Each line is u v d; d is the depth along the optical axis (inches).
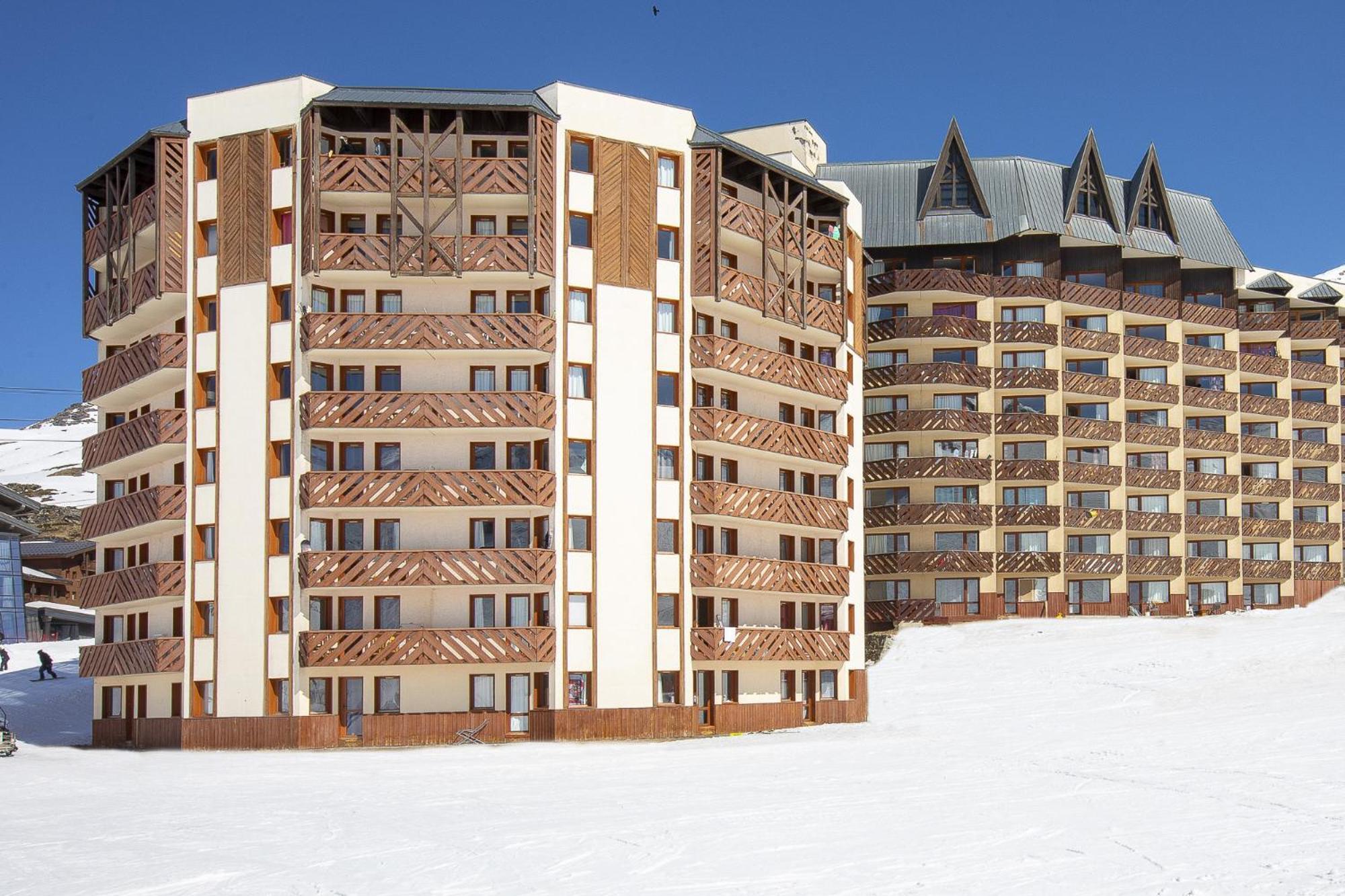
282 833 1096.2
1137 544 3767.2
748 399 2349.9
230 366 2085.4
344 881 900.0
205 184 2140.7
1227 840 1021.2
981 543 3462.1
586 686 2038.6
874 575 3479.3
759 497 2257.6
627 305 2126.0
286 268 2062.0
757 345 2365.9
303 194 2050.9
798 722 2327.8
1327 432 4210.1
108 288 2299.5
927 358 3521.2
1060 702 2454.5
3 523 3769.7
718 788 1386.6
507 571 2001.7
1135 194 3774.6
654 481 2116.1
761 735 2139.5
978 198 3585.1
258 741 2001.7
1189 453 3875.5
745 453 2287.2
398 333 2018.9
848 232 2583.7
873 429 3447.3
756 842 1031.6
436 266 2034.9
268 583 2028.8
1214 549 3924.7
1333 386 4207.7
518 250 2043.6
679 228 2190.0
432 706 2017.7
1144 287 3868.1
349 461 2069.4
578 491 2065.7
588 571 2055.9
